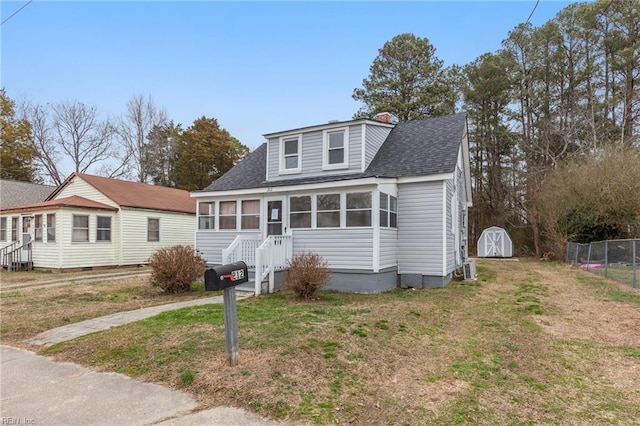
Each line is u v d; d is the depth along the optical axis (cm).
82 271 1659
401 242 1180
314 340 515
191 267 1023
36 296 959
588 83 2647
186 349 477
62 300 898
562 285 1149
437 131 1351
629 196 1714
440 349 529
